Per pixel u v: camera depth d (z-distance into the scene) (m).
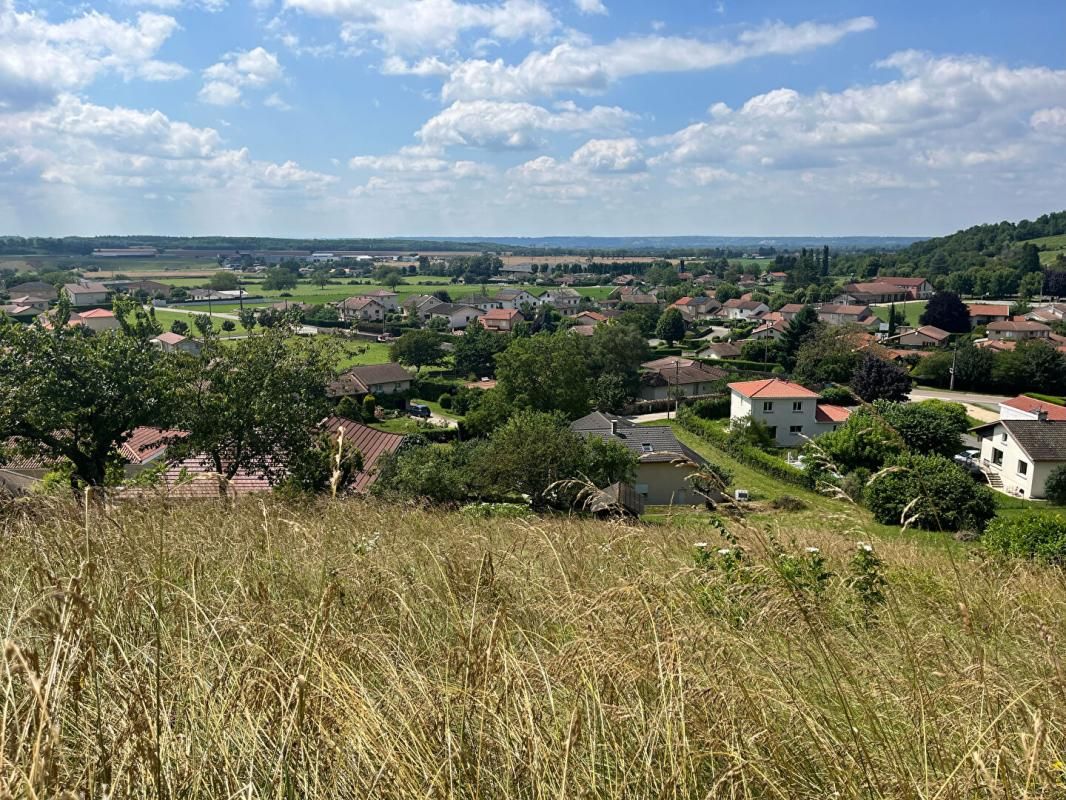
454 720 2.43
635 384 67.12
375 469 23.16
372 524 7.52
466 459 29.03
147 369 16.14
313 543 4.95
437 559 4.47
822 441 29.59
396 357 80.00
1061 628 4.46
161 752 2.11
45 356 15.12
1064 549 15.25
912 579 5.32
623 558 4.80
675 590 3.64
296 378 17.50
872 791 2.26
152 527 5.52
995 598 5.05
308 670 2.34
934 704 2.73
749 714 2.53
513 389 51.97
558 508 19.12
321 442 17.38
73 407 14.96
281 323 18.14
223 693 2.44
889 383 57.50
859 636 3.86
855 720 2.73
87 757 1.99
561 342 52.81
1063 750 2.42
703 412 57.72
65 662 2.09
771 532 5.18
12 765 1.68
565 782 1.99
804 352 68.88
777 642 3.58
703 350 88.19
